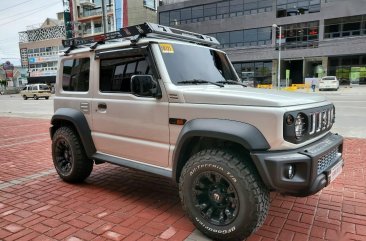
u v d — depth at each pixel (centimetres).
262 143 283
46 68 6694
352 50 3853
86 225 347
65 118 458
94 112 432
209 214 315
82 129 442
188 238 320
